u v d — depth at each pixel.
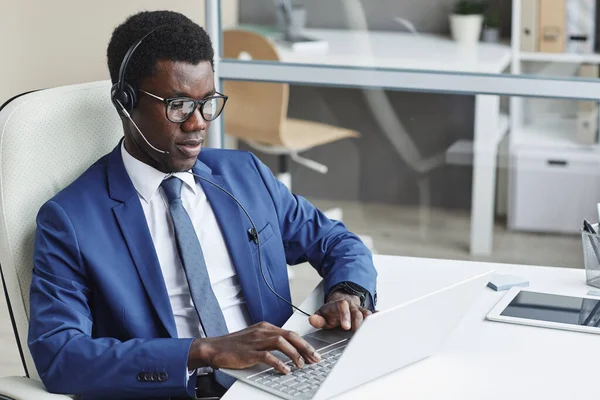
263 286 2.20
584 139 3.88
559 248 4.07
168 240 2.10
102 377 1.77
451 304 1.72
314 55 3.93
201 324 2.04
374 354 1.58
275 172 4.26
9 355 3.57
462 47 3.77
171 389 1.76
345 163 4.20
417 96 4.02
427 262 2.32
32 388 1.80
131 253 2.00
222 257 2.17
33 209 2.03
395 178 4.17
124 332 1.96
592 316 1.94
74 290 1.91
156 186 2.09
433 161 4.11
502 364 1.73
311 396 1.59
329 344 1.81
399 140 4.10
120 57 2.06
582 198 3.98
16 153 1.99
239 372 1.69
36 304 1.89
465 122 3.99
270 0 3.89
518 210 4.08
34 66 4.33
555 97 3.71
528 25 3.68
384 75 3.87
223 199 2.20
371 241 4.29
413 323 1.63
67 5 4.23
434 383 1.65
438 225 4.20
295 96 4.11
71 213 1.97
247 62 3.96
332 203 4.27
